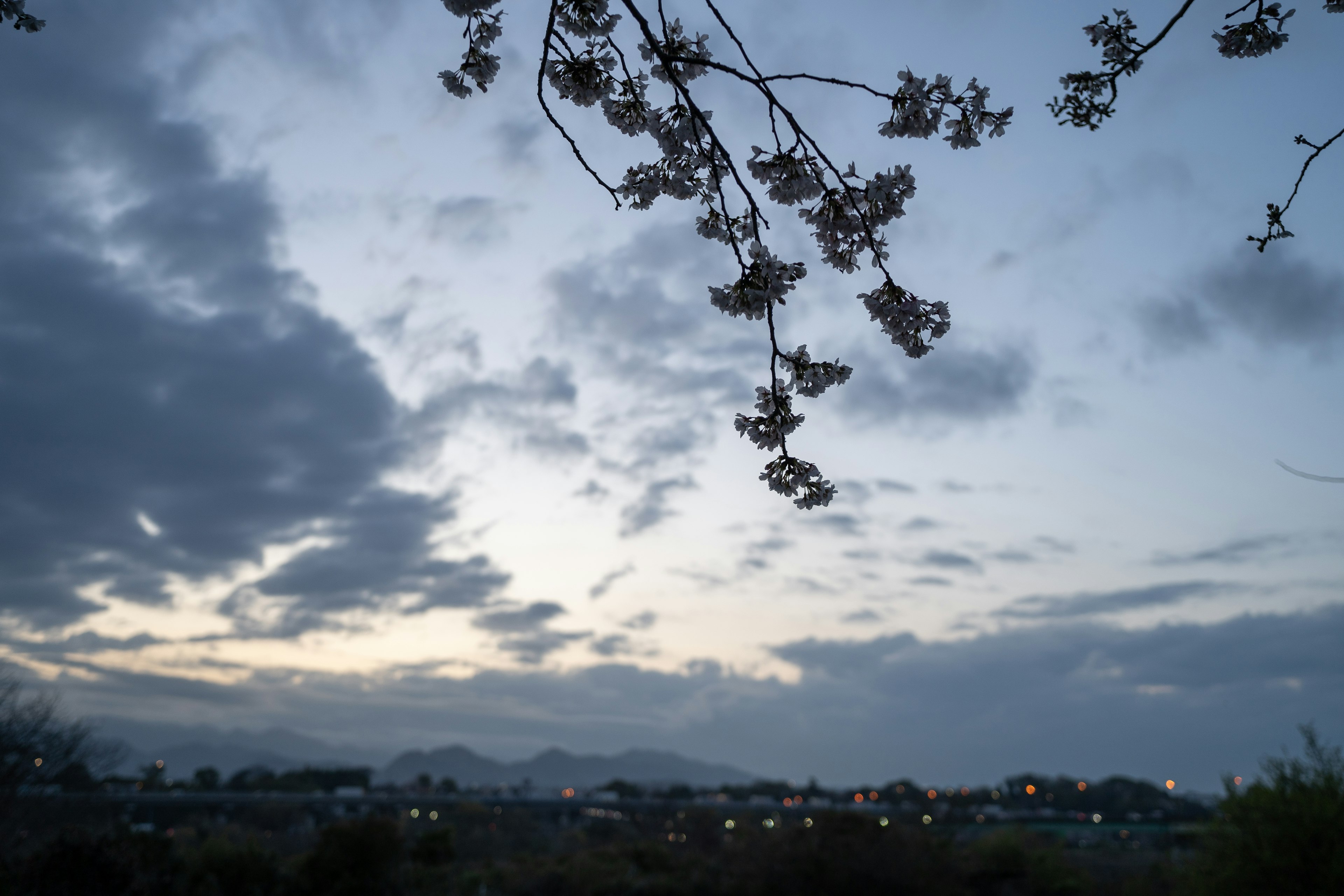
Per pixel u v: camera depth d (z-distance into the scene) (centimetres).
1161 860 2942
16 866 1866
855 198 368
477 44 386
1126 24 356
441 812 9200
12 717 2505
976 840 3488
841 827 2795
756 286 353
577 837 6731
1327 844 1538
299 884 2836
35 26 374
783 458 366
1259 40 391
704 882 2973
